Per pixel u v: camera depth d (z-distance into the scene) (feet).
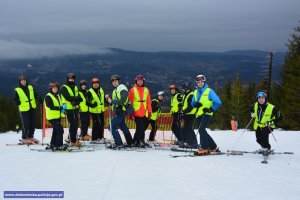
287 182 23.86
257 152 34.94
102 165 28.86
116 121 39.24
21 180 23.66
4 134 68.64
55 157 32.99
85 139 45.83
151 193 20.80
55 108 37.32
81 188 21.76
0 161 30.73
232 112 178.91
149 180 23.84
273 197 20.36
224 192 21.20
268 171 27.27
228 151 36.01
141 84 40.19
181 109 42.24
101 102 44.47
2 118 198.80
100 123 44.70
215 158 32.83
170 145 42.91
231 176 25.35
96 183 22.97
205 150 34.65
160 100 47.19
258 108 34.50
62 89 40.55
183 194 20.66
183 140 40.24
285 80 139.44
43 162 30.25
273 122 34.45
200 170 27.22
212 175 25.55
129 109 39.34
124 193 20.75
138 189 21.63
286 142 48.52
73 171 26.48
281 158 33.30
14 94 43.50
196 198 19.92
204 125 35.22
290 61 139.33
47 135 57.36
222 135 59.82
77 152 36.58
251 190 21.72
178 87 44.83
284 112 129.59
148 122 44.01
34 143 43.83
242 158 33.04
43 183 22.93
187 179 24.23
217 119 186.60
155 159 31.96
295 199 20.06
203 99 35.22
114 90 39.37
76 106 43.98
